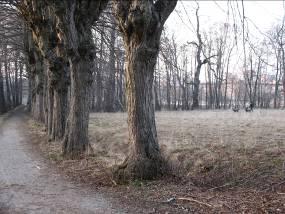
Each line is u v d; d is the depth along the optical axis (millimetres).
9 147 17578
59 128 18266
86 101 13805
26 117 45344
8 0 18234
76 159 12828
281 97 58250
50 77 17891
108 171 9984
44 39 16984
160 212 6906
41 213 6957
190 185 8938
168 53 14609
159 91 59031
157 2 9258
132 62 9289
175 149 13070
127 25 9102
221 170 10750
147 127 9375
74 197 8055
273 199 7578
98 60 23016
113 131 19547
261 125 17953
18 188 9000
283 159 10594
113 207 7273
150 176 9172
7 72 54438
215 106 58969
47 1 13094
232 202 7383
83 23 13547
